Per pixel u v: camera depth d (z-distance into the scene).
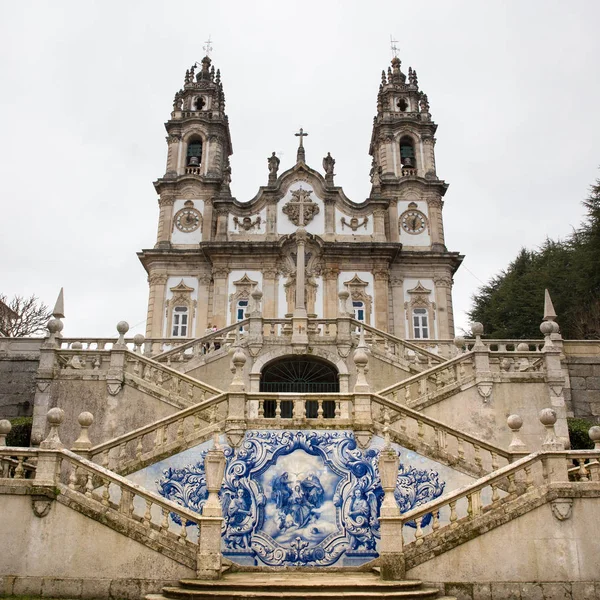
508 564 10.76
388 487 11.22
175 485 12.95
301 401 13.66
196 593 9.60
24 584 10.58
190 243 36.44
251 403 13.88
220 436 13.24
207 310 34.69
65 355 18.69
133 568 10.67
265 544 12.34
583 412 22.59
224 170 38.31
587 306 34.62
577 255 37.19
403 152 40.47
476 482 11.45
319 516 12.59
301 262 22.53
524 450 13.19
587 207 35.56
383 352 21.41
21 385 23.12
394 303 35.12
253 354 21.50
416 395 18.89
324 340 21.64
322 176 36.66
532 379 18.22
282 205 36.12
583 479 12.02
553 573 10.74
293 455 13.08
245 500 12.66
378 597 9.52
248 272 34.59
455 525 11.05
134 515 11.25
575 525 11.03
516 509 11.05
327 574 11.55
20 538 10.82
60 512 10.97
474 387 18.03
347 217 35.94
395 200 37.56
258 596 9.52
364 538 12.45
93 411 17.80
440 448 13.46
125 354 18.41
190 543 10.96
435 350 28.36
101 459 13.51
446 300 35.31
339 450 13.15
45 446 11.34
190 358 22.33
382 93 42.09
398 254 35.62
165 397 17.61
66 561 10.72
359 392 13.59
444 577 10.64
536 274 41.66
